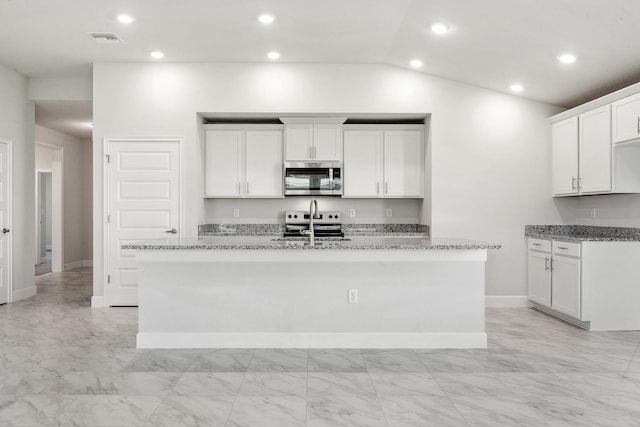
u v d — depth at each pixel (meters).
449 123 5.30
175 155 5.24
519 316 4.81
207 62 5.23
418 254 3.61
